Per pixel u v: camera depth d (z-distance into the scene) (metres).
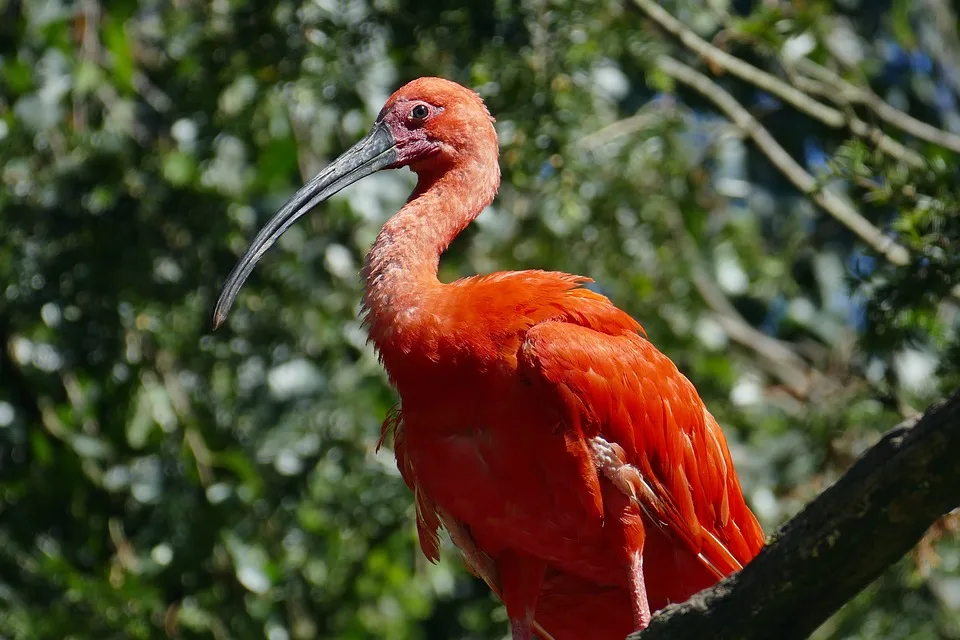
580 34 11.74
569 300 7.56
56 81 11.91
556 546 7.58
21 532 11.98
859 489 5.16
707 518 7.98
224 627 12.09
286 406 12.44
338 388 12.55
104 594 11.35
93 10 12.34
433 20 11.73
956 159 12.45
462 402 7.25
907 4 13.29
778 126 15.00
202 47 12.08
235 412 12.48
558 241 13.05
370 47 12.00
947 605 12.24
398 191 12.82
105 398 12.16
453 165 8.23
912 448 5.02
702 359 13.31
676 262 13.45
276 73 11.84
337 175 8.43
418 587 12.61
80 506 12.06
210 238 12.20
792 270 14.88
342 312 12.55
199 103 12.15
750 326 15.65
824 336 14.62
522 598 7.88
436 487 7.53
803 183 13.31
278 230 8.48
